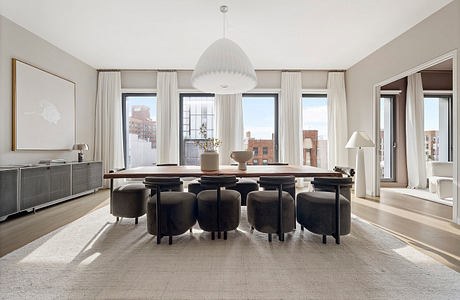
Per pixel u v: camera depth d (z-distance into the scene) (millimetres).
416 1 2633
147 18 2975
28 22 3061
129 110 5039
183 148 5004
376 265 1620
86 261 1676
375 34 3414
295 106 4848
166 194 2182
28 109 3238
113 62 4484
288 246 1934
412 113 4750
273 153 5031
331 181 1918
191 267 1593
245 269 1567
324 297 1277
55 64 3754
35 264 1633
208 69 1974
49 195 3133
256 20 3023
